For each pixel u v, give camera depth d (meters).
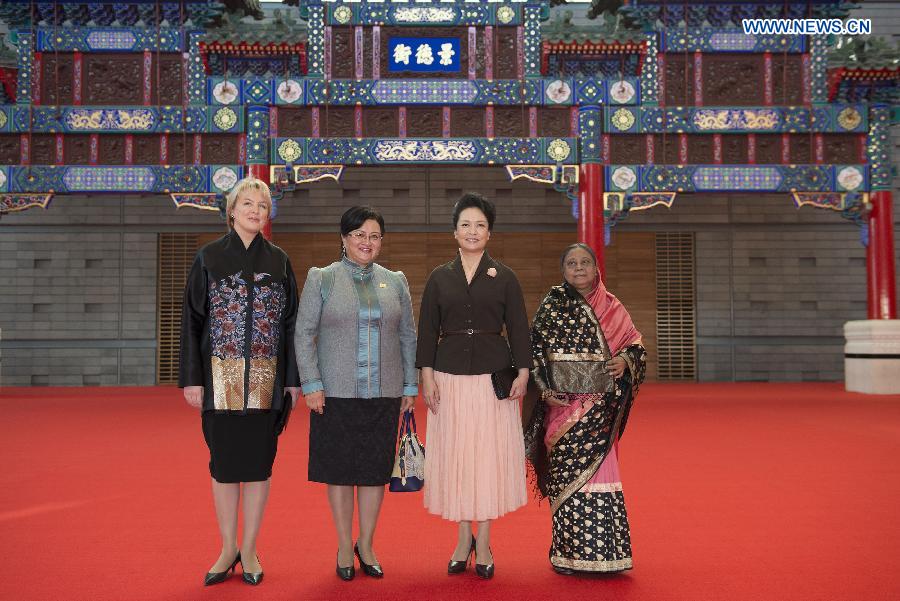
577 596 2.96
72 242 16.16
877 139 12.63
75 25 12.63
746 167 12.57
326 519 4.30
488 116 12.52
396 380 3.36
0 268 16.08
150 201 16.27
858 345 13.23
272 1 17.12
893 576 3.18
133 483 5.32
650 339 16.52
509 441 3.29
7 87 12.36
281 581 3.16
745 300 16.53
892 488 5.07
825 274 16.55
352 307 3.30
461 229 3.35
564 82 12.52
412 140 12.40
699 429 8.27
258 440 3.19
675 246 16.64
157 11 12.49
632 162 12.61
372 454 3.25
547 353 3.36
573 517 3.24
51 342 16.00
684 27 12.80
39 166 12.25
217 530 4.00
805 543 3.71
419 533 4.00
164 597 2.94
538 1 12.63
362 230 3.38
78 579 3.16
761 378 16.39
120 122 12.34
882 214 12.61
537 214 16.53
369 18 12.55
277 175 12.32
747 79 12.72
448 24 12.58
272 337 3.27
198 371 3.19
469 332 3.27
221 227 16.30
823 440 7.39
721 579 3.16
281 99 12.37
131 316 16.09
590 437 3.28
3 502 4.70
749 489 5.04
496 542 3.82
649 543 3.73
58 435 7.95
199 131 12.36
